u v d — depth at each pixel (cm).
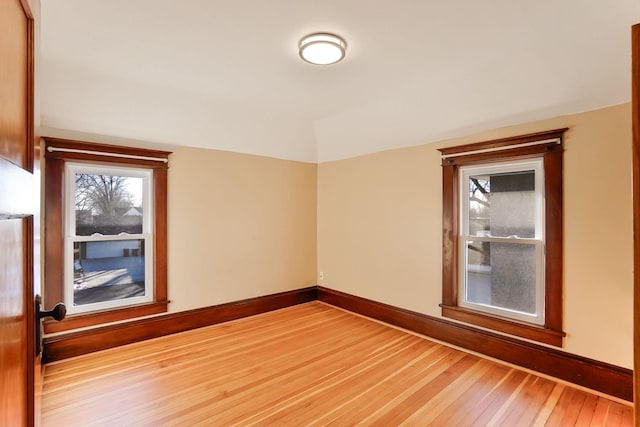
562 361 248
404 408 215
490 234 299
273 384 243
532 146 264
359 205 411
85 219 300
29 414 81
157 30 198
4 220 61
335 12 180
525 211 277
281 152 422
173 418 203
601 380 231
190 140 347
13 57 68
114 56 230
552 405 219
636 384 112
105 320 302
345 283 429
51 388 234
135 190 329
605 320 232
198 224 361
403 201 361
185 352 296
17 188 67
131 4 172
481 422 201
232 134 368
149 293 335
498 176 294
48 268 275
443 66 246
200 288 362
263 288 414
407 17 185
